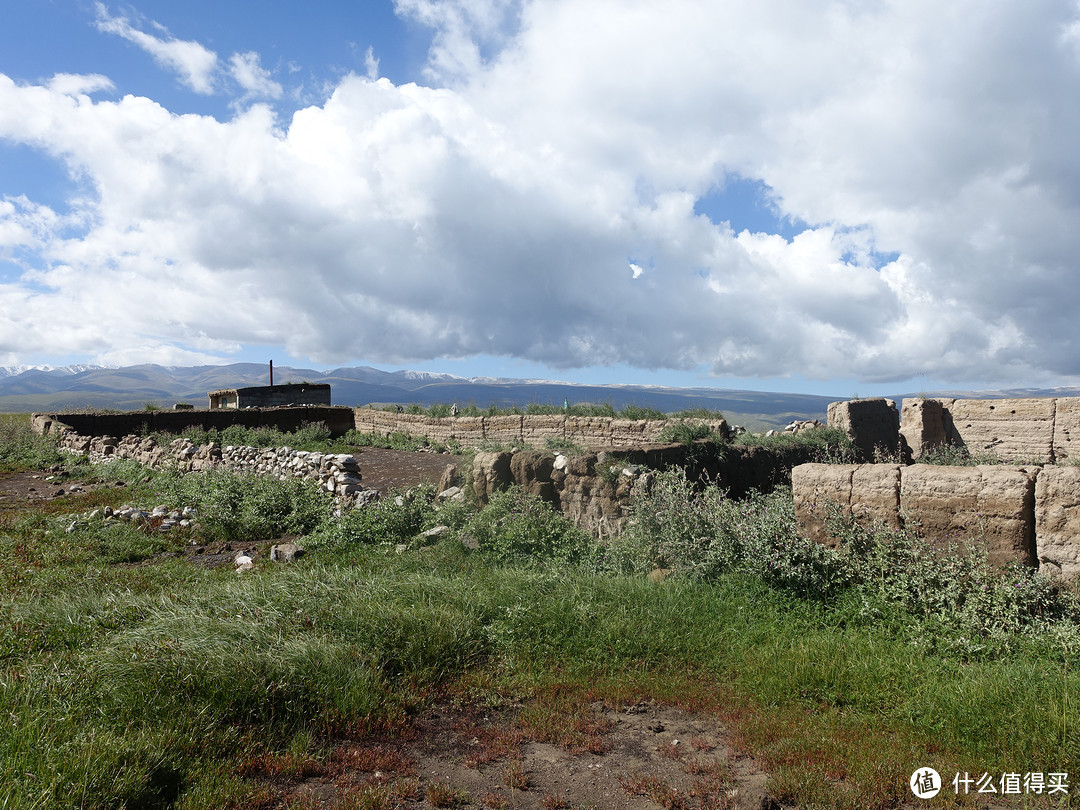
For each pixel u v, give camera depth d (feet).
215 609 18.47
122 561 30.60
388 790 11.78
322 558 28.84
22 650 16.71
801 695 15.70
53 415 89.45
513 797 11.90
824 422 72.33
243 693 13.78
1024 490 19.04
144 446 67.77
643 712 15.65
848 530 21.74
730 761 13.28
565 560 26.21
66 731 11.82
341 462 41.50
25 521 36.68
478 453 36.04
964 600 18.85
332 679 14.83
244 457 54.19
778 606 20.48
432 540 29.55
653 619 19.44
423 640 17.33
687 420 53.01
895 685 15.48
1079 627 16.81
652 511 26.63
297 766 12.23
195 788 11.09
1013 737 13.04
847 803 11.28
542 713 15.16
